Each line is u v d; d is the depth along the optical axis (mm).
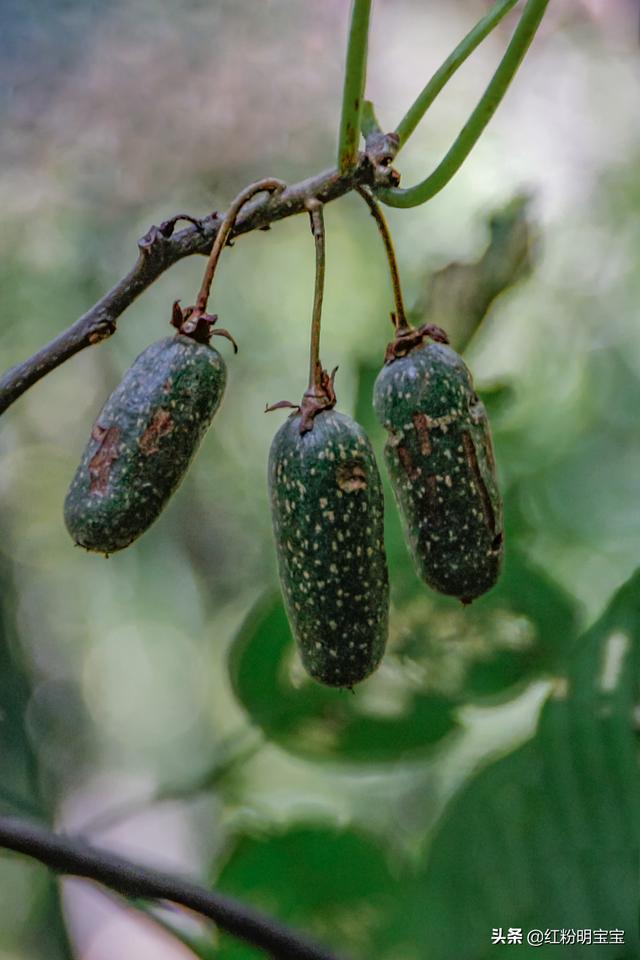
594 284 1060
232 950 469
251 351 1210
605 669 473
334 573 444
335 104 1156
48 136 1131
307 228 1188
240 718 1269
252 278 1206
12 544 1323
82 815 1277
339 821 501
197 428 447
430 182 444
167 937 474
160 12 1115
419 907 478
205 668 1333
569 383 972
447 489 448
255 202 447
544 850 471
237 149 1154
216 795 525
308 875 491
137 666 1364
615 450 937
